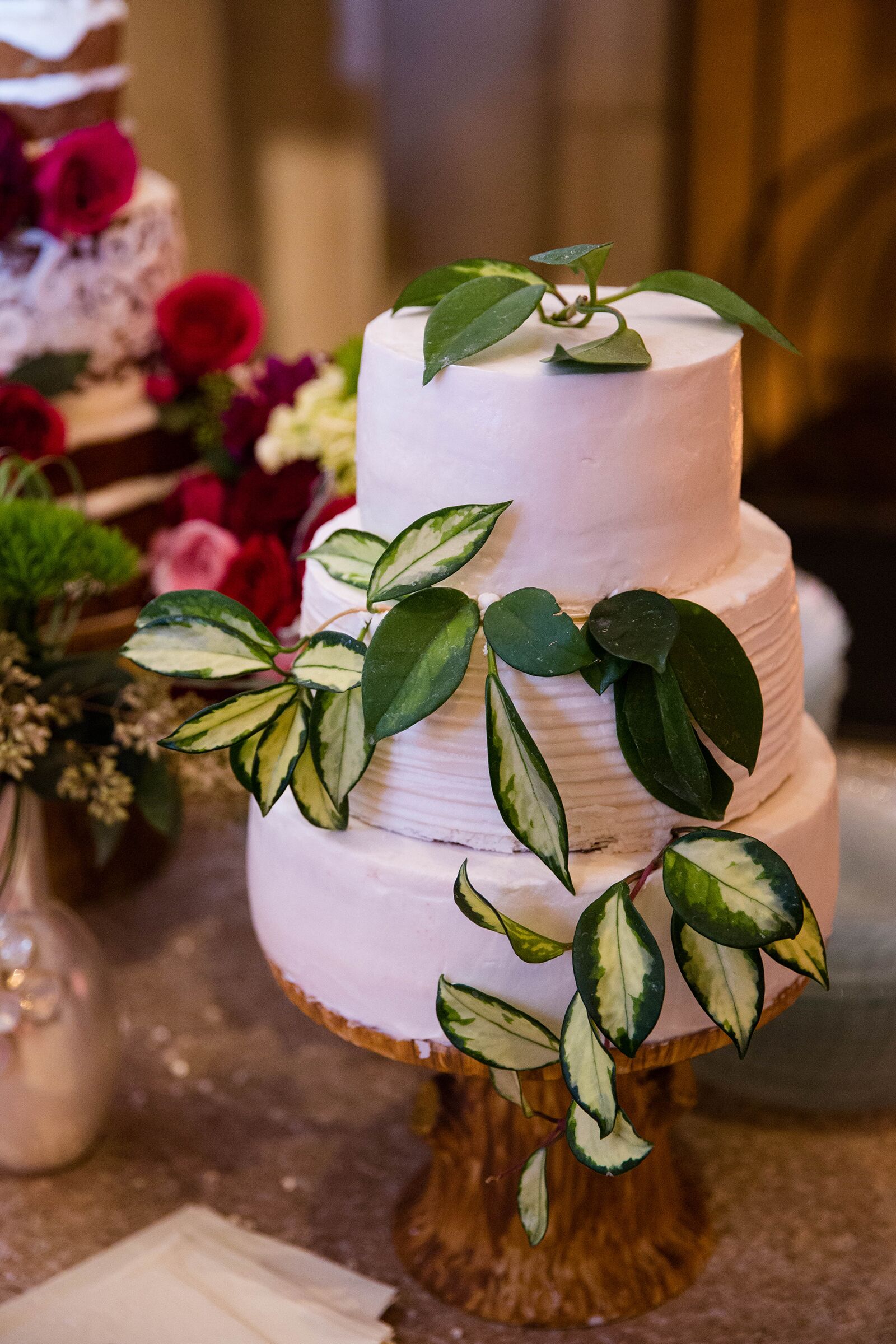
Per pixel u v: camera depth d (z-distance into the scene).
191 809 1.51
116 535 1.14
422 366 0.87
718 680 0.86
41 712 1.05
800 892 0.84
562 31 2.32
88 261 1.30
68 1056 1.08
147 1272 1.02
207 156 2.40
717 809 0.87
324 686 0.87
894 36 2.29
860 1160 1.12
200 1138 1.15
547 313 0.93
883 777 1.33
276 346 2.58
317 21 2.33
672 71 2.33
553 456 0.86
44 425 1.26
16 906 1.10
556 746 0.87
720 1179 1.11
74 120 1.33
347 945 0.92
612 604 0.86
